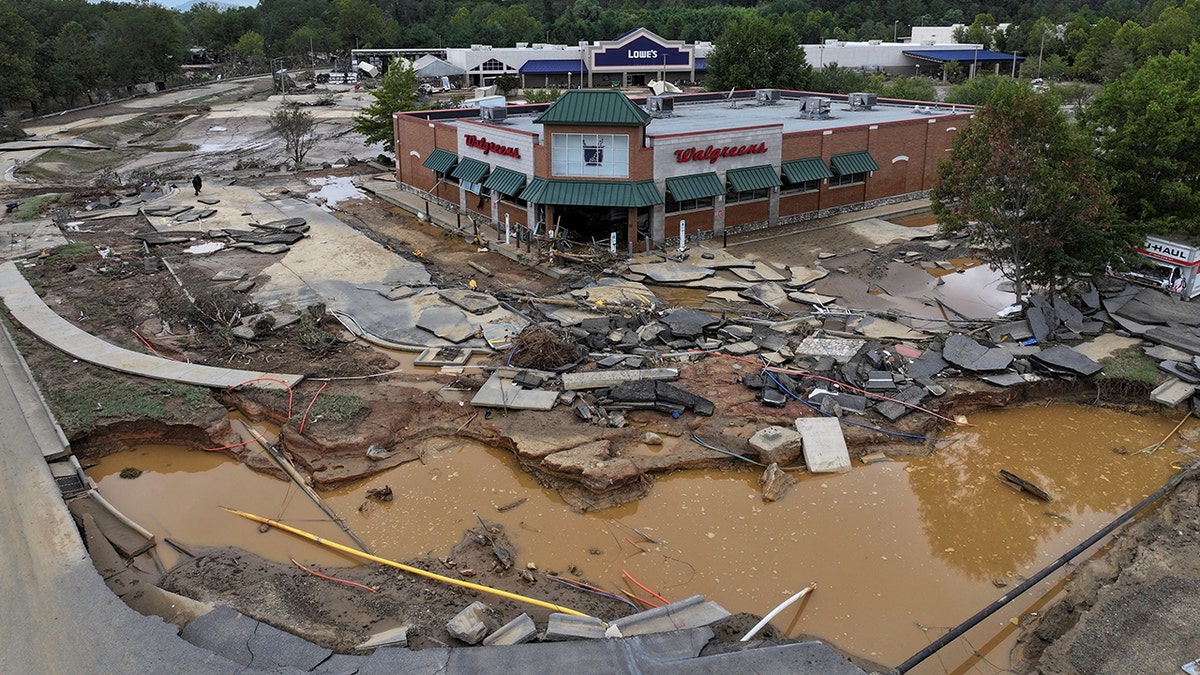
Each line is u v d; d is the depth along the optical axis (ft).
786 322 99.55
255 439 77.25
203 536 64.28
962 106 180.04
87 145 249.14
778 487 68.59
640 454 72.33
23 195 182.70
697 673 45.91
